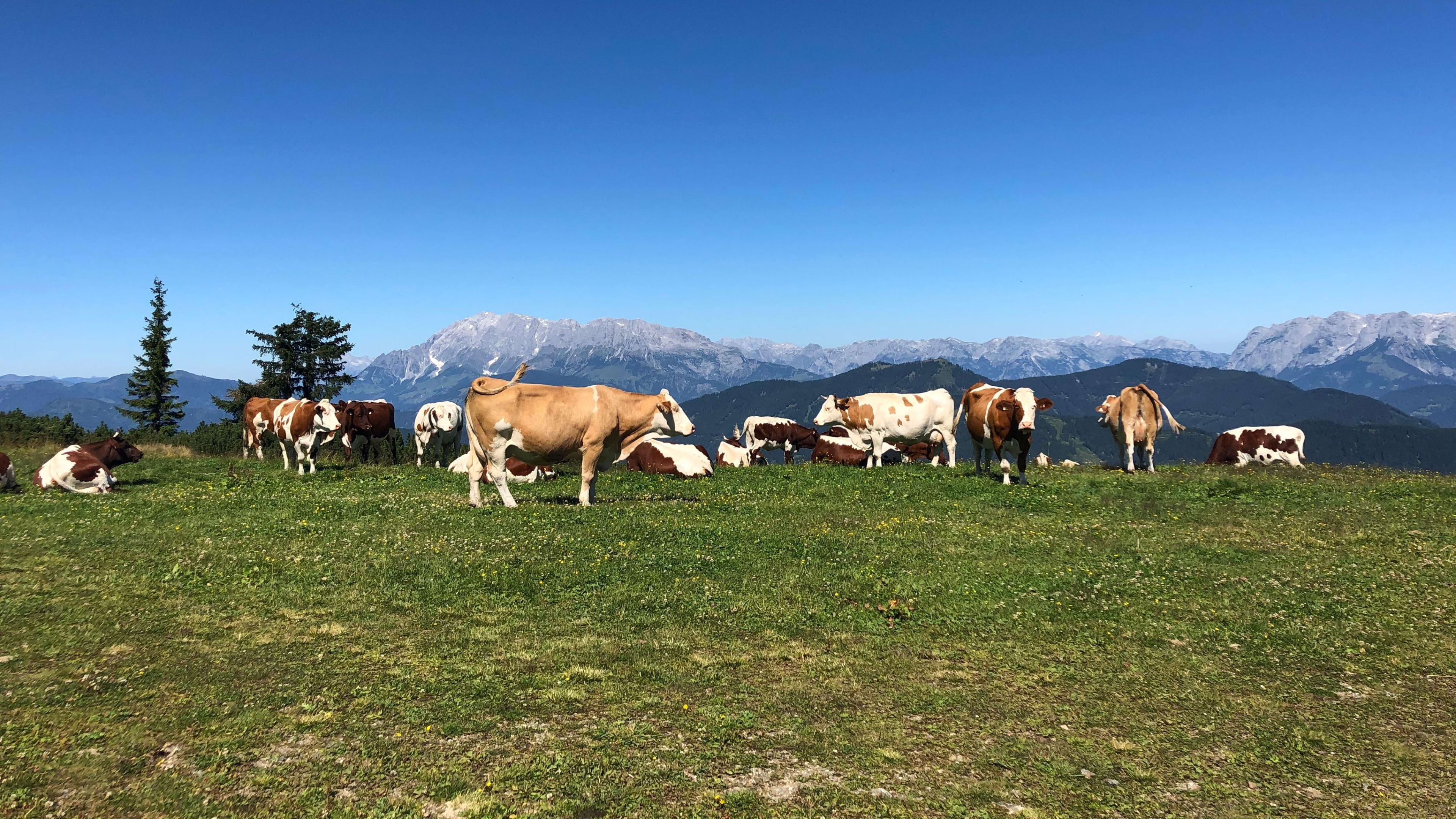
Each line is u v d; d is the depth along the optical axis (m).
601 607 9.70
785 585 10.70
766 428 38.00
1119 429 24.22
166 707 6.64
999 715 7.04
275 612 9.28
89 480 18.55
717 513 15.83
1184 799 5.68
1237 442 26.61
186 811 5.11
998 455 21.88
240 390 67.19
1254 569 11.78
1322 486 18.98
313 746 6.07
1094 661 8.38
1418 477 21.45
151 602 9.43
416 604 9.68
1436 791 5.77
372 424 29.59
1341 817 5.44
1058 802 5.61
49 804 5.09
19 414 41.34
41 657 7.63
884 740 6.48
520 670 7.73
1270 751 6.40
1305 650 8.61
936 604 10.10
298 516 14.76
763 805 5.45
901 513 16.30
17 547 11.82
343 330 70.88
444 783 5.57
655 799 5.47
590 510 15.80
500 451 16.08
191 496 17.47
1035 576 11.38
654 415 17.03
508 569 10.91
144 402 76.31
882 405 25.84
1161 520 15.66
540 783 5.62
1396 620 9.45
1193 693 7.57
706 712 6.90
